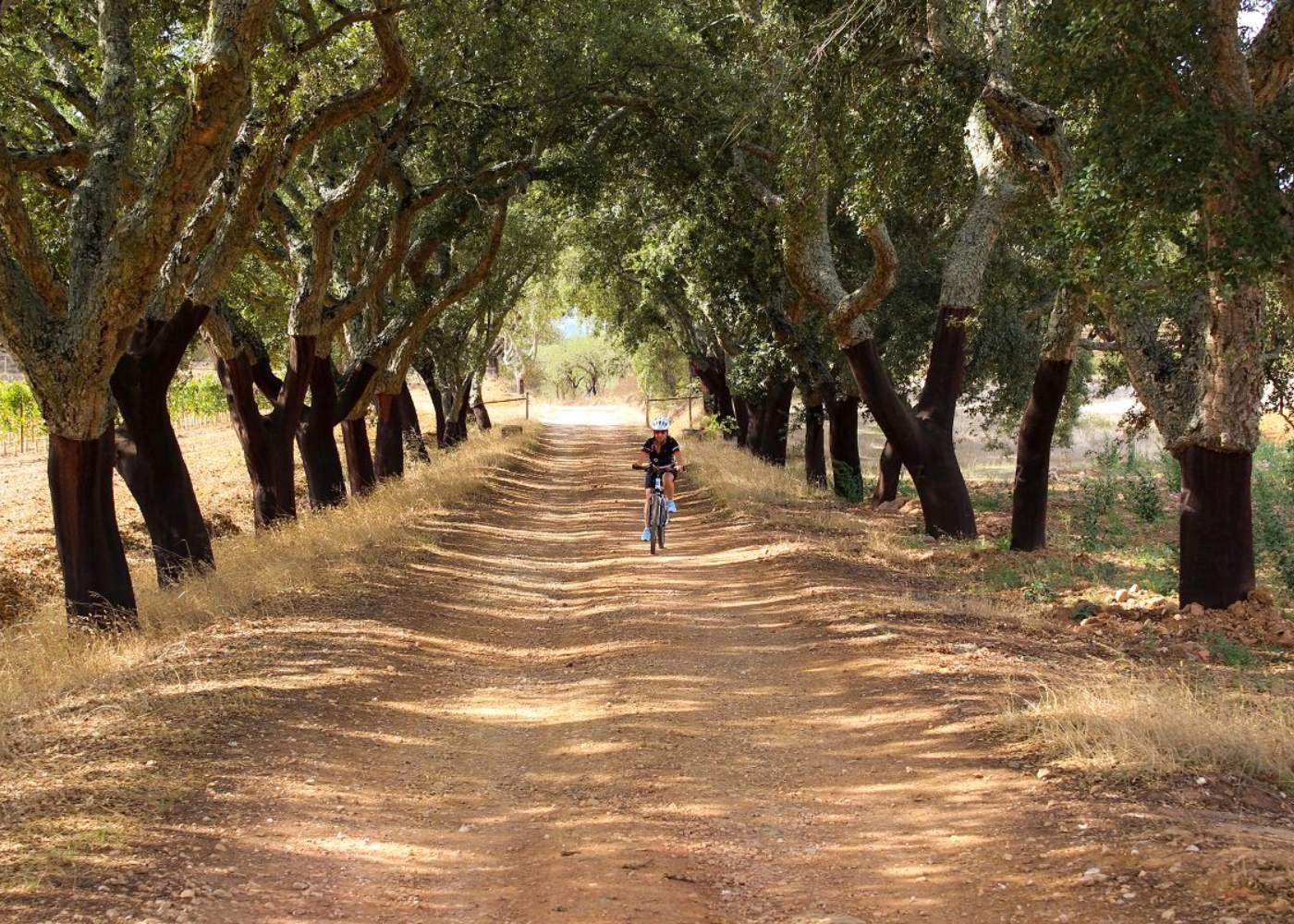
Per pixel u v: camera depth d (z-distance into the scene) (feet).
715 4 63.98
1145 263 28.04
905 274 77.36
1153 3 28.60
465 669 32.30
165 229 30.94
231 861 16.52
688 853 17.49
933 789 20.39
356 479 76.43
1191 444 38.91
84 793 18.66
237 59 29.32
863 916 14.89
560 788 21.36
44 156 40.29
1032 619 37.45
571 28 55.83
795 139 45.80
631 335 143.02
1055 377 53.31
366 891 15.97
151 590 41.34
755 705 27.58
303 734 23.97
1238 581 38.70
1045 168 42.52
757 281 82.43
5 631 36.04
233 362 57.62
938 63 44.68
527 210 105.29
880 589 42.68
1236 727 21.85
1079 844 16.60
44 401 32.94
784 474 91.66
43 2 41.78
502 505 80.33
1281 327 49.34
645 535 56.13
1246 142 27.68
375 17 40.52
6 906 14.03
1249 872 14.38
